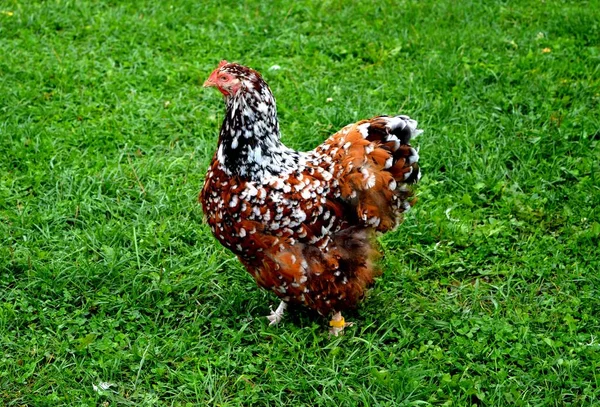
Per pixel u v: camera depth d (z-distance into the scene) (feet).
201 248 8.30
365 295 7.74
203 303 7.94
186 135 9.45
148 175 8.95
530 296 7.93
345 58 10.61
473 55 10.43
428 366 7.41
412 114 9.61
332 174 7.34
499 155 9.13
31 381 7.32
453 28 10.95
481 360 7.48
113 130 9.42
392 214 7.48
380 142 7.35
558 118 9.46
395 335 7.66
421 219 8.55
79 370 7.36
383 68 10.36
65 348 7.47
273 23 11.03
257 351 7.57
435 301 7.97
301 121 9.55
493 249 8.32
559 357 7.41
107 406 7.22
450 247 8.39
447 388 7.27
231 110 7.18
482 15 11.17
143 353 7.46
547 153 9.16
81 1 11.37
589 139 9.28
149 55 10.48
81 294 7.92
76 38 10.78
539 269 8.13
